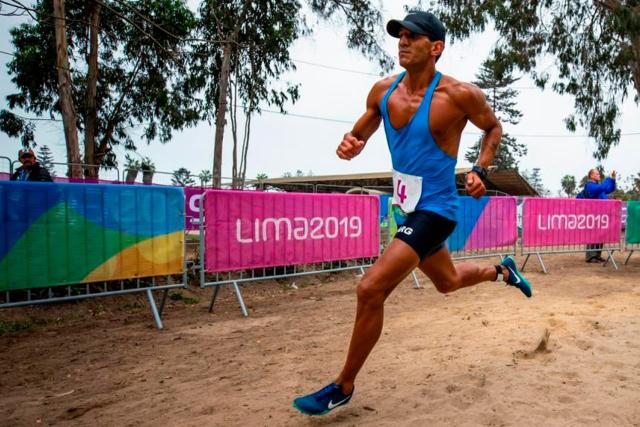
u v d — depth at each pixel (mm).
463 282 2766
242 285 6871
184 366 3369
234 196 5211
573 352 3287
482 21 16172
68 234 4285
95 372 3289
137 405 2641
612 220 9016
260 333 4316
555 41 16219
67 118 10227
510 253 8125
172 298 5984
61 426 2385
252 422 2326
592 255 9602
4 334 4414
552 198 8242
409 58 2260
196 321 4895
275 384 2889
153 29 16531
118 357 3646
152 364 3441
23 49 16469
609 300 5375
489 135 2342
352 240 6449
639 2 14727
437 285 2688
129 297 5785
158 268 4801
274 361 3406
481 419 2256
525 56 16609
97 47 15398
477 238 7652
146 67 17797
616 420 2215
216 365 3367
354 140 2482
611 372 2879
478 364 3102
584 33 15844
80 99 16938
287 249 5695
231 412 2465
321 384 2855
